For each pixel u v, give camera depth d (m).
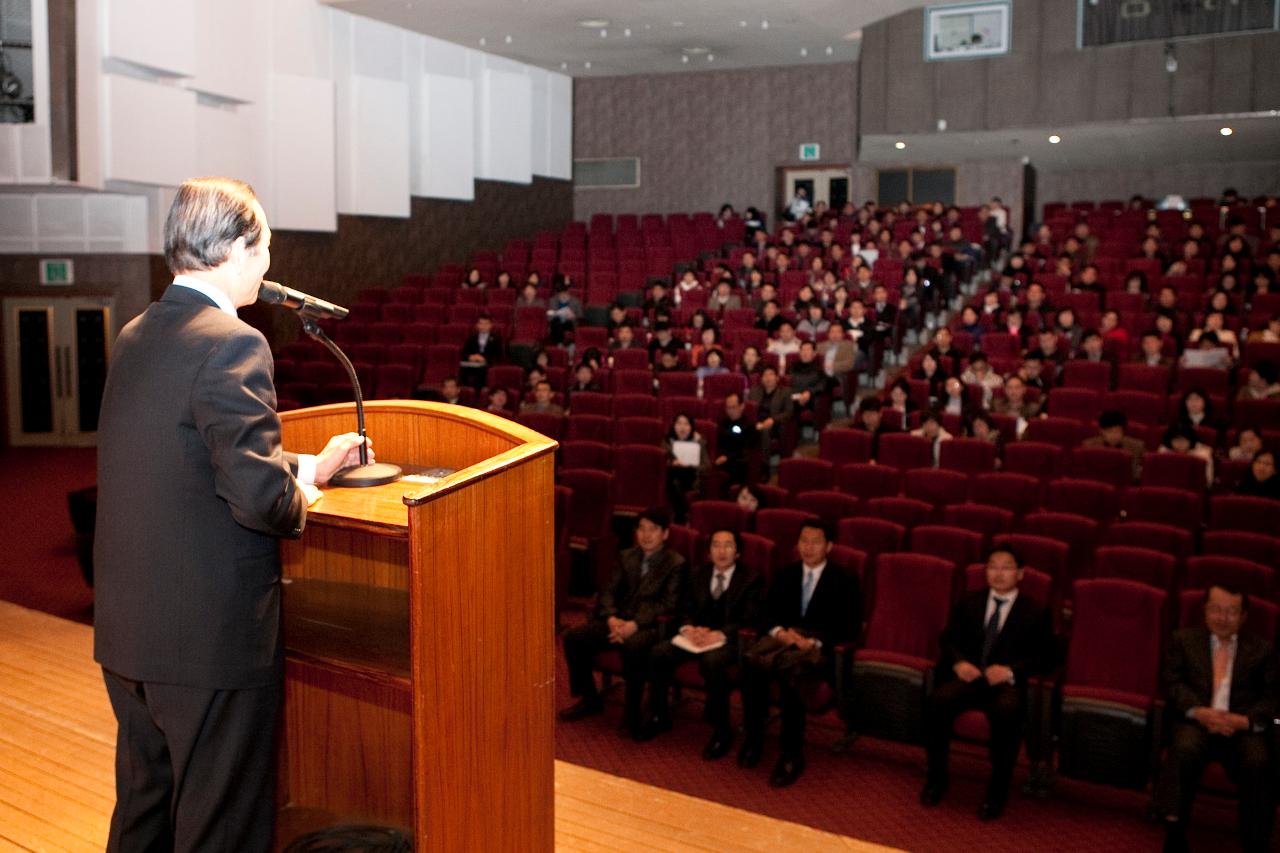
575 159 16.11
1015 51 12.95
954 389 7.85
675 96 15.64
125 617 1.25
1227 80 12.08
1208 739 3.60
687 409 7.90
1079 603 4.18
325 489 1.41
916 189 15.89
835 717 4.49
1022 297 10.18
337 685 1.57
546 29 12.42
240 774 1.29
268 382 1.25
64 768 2.33
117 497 1.25
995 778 3.81
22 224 9.47
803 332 9.86
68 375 9.73
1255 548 4.95
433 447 1.59
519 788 1.43
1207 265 11.12
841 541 5.19
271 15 10.51
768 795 3.93
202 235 1.28
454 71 13.25
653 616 4.55
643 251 13.19
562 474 6.21
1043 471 6.56
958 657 4.04
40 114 8.05
